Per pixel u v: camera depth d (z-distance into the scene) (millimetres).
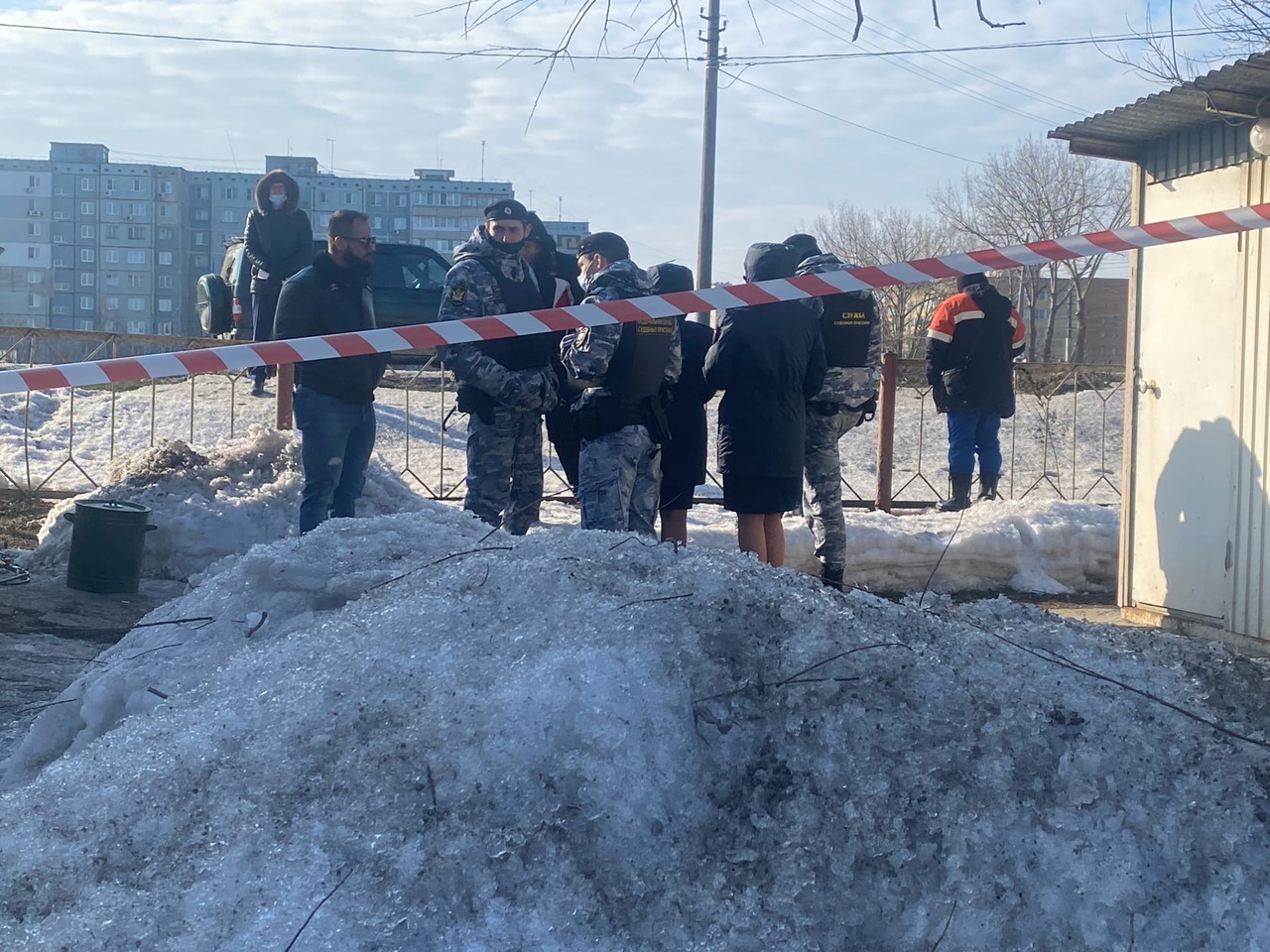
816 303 6410
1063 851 2660
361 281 6859
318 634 3131
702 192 25094
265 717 2775
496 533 3996
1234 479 6410
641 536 3578
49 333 9828
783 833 2641
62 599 6480
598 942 2400
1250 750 2941
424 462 11242
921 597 3666
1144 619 7066
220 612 3656
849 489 11031
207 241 111250
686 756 2723
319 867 2402
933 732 2818
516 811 2529
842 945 2512
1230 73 5848
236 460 7980
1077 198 39156
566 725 2672
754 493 6273
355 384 6832
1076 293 41938
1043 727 2871
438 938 2332
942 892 2590
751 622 3014
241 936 2270
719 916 2498
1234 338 6418
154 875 2439
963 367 10094
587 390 5855
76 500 7113
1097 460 13156
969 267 3830
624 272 5656
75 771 2752
